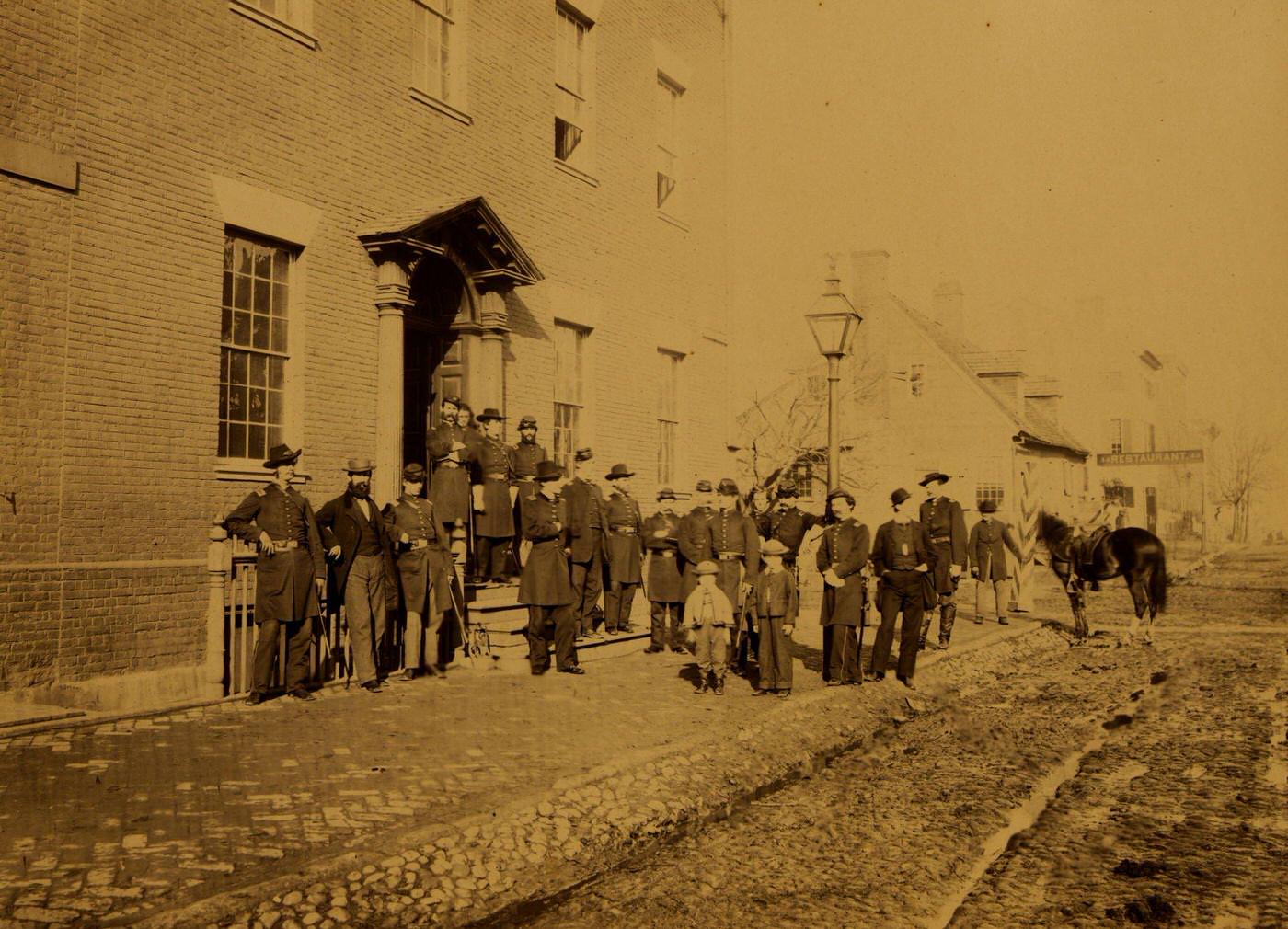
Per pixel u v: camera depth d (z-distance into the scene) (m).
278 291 10.25
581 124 15.26
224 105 9.57
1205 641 14.61
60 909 4.19
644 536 12.63
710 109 18.81
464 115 12.59
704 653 9.67
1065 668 12.69
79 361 8.35
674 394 17.64
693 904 4.94
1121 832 6.06
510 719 8.23
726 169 19.19
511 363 13.38
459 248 11.95
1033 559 19.56
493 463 11.56
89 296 8.43
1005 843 5.89
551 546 10.41
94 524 8.42
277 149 10.09
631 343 16.09
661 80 17.61
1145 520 29.00
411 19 11.96
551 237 14.26
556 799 6.10
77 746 6.86
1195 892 5.01
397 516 10.00
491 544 11.68
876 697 10.18
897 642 14.18
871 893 5.05
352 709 8.39
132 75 8.79
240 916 4.30
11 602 7.82
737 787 7.04
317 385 10.46
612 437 15.55
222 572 8.49
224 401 9.67
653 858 5.66
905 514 11.11
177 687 8.81
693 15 18.30
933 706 10.23
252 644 9.69
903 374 29.16
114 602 8.51
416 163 11.84
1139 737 8.71
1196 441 28.61
